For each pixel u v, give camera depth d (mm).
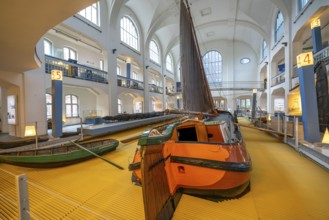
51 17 3357
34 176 3164
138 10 14852
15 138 6730
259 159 3969
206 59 23344
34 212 2062
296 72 10227
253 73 21516
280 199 2244
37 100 7609
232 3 15055
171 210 1913
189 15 4281
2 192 2578
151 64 17859
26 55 5258
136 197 2373
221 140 3053
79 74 9602
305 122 4660
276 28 13688
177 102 23750
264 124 9430
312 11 7969
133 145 5598
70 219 1934
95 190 2592
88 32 9883
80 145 4352
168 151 2178
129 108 17391
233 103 21906
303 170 3271
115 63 12133
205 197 2258
